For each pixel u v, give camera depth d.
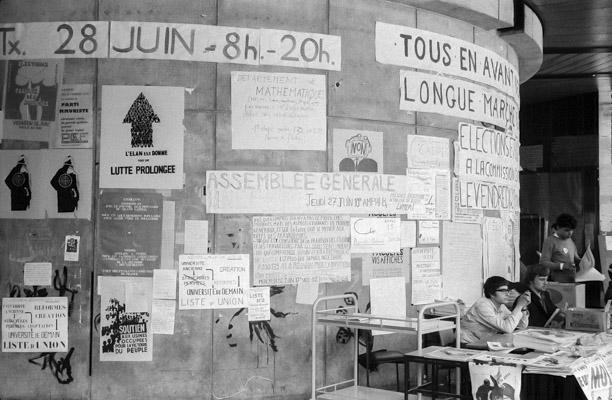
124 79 6.50
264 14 6.74
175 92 6.52
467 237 7.88
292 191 6.73
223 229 6.55
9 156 6.53
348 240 6.95
